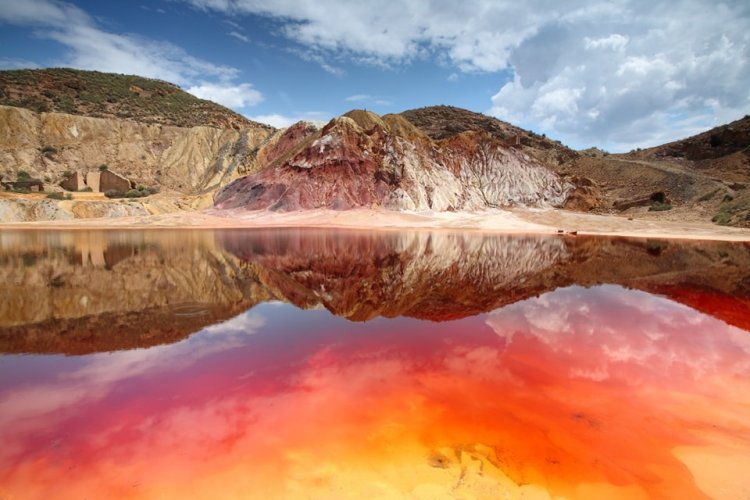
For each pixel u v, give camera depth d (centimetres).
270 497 366
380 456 428
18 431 470
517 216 4547
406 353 729
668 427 490
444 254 2141
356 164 4834
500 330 870
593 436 470
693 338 821
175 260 1786
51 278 1380
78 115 6719
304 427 481
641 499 374
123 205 4409
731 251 2338
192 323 916
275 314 1003
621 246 2572
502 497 372
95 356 713
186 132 6738
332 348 755
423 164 5019
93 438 457
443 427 483
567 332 854
